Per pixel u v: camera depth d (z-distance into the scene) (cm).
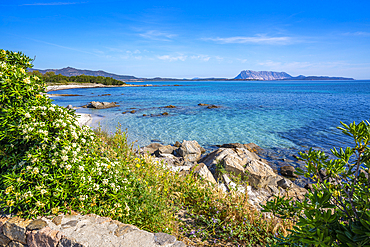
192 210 504
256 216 497
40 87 415
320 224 185
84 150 419
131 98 5431
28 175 333
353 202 207
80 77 13012
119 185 409
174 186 595
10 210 325
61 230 311
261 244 405
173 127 2131
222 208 510
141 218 400
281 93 7638
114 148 637
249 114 2939
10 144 358
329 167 235
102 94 6781
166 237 317
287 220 450
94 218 344
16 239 319
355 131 208
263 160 1259
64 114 420
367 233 161
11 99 378
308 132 1952
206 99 5234
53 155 358
